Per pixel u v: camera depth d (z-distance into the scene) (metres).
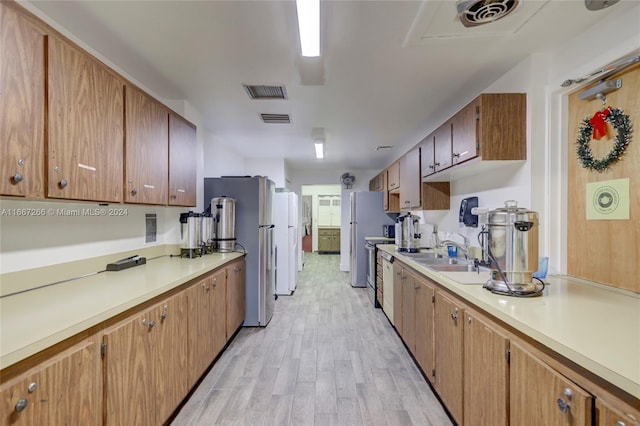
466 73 2.20
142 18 1.58
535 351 1.04
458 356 1.61
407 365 2.48
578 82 1.73
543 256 1.90
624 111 1.52
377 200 5.31
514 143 1.95
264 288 3.33
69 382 1.02
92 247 1.89
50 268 1.59
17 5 1.12
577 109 1.82
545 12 1.50
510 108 1.95
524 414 1.07
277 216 4.69
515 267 1.44
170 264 2.28
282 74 2.22
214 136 4.04
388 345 2.87
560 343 0.89
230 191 3.33
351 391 2.10
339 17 1.55
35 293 1.42
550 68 1.91
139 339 1.40
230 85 2.42
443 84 2.39
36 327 1.00
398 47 1.85
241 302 3.16
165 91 2.54
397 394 2.07
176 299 1.75
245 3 1.46
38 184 1.21
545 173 1.91
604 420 0.77
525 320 1.09
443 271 2.10
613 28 1.51
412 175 3.48
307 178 7.14
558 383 0.91
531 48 1.85
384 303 3.69
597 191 1.68
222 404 1.94
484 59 1.99
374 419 1.81
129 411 1.32
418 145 3.27
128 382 1.32
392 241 4.64
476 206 2.61
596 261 1.69
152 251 2.55
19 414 0.85
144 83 2.38
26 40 1.15
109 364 1.21
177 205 2.43
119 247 2.15
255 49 1.89
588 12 1.51
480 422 1.38
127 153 1.79
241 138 4.15
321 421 1.79
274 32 1.71
